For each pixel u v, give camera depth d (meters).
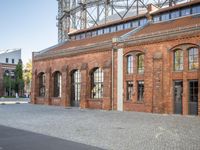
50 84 37.00
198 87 21.78
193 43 22.16
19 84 72.94
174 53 23.75
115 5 42.88
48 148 9.92
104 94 28.77
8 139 11.72
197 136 12.55
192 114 22.20
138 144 10.80
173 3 36.91
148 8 32.56
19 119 19.83
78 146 10.38
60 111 27.41
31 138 12.02
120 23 35.78
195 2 28.00
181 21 27.48
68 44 40.03
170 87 23.61
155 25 30.20
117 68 27.97
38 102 39.69
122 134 13.15
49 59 37.41
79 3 42.78
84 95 31.20
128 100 26.98
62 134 13.16
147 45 25.41
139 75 26.02
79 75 33.19
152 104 24.55
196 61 22.25
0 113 24.89
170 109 23.48
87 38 38.97
